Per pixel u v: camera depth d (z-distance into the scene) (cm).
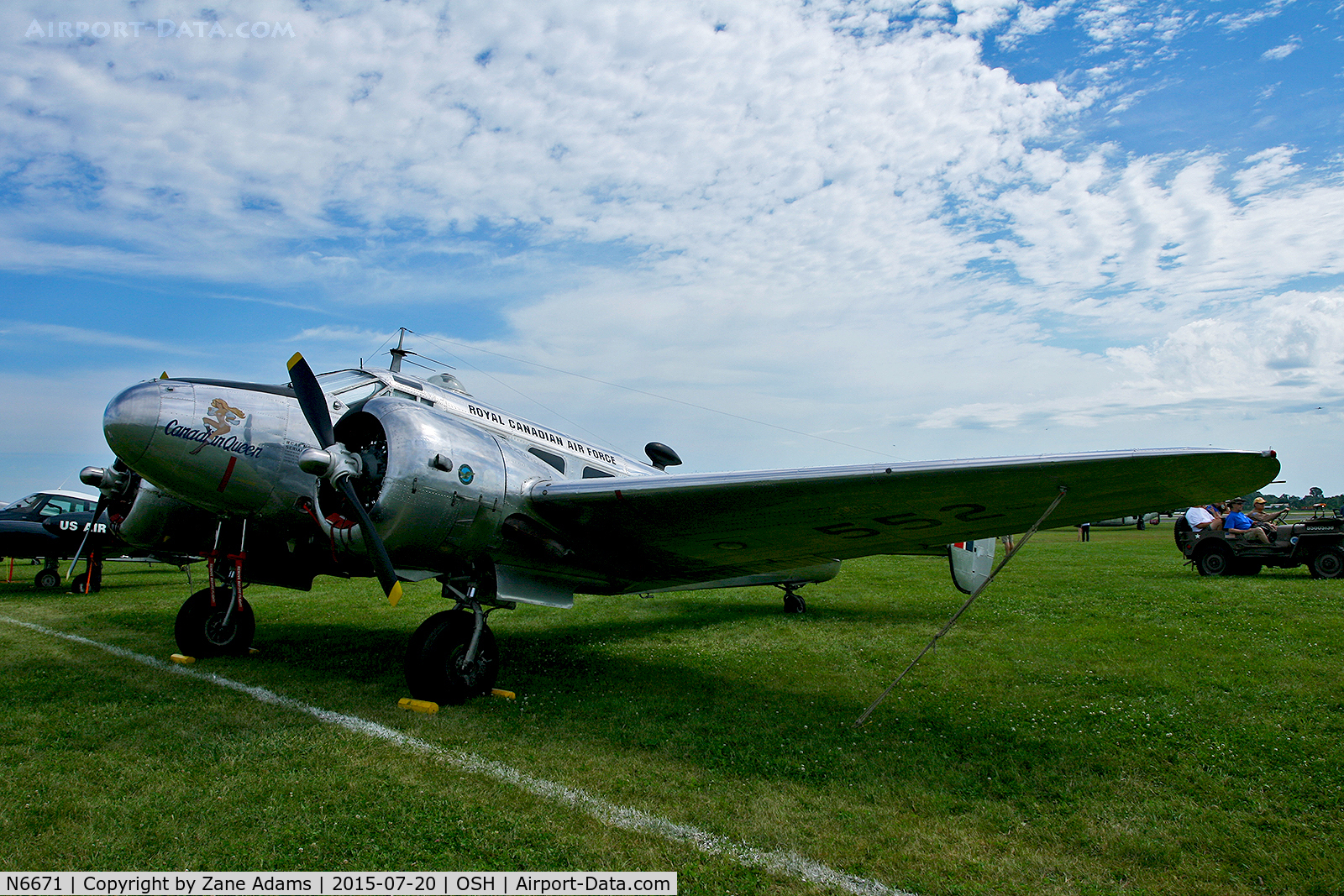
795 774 366
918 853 282
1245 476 371
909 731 442
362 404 515
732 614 959
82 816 295
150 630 777
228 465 539
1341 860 277
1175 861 278
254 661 627
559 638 775
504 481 507
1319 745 406
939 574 1475
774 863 271
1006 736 432
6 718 430
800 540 545
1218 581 1155
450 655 488
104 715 438
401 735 412
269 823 291
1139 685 544
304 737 401
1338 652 636
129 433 501
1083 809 327
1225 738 419
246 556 672
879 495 436
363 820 295
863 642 743
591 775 355
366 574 666
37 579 1267
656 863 269
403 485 457
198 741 391
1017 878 265
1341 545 1148
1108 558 1756
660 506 492
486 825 294
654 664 640
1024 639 732
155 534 659
